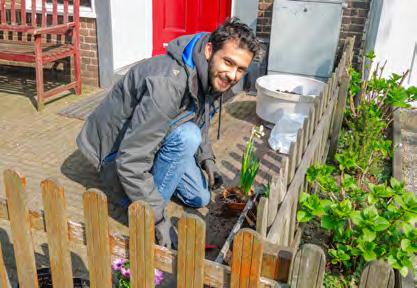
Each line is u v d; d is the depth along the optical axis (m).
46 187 1.87
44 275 2.36
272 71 5.72
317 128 3.25
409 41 5.54
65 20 5.65
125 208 3.27
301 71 5.59
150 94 2.56
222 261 2.40
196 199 3.30
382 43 5.59
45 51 5.37
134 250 1.78
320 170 2.74
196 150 3.17
